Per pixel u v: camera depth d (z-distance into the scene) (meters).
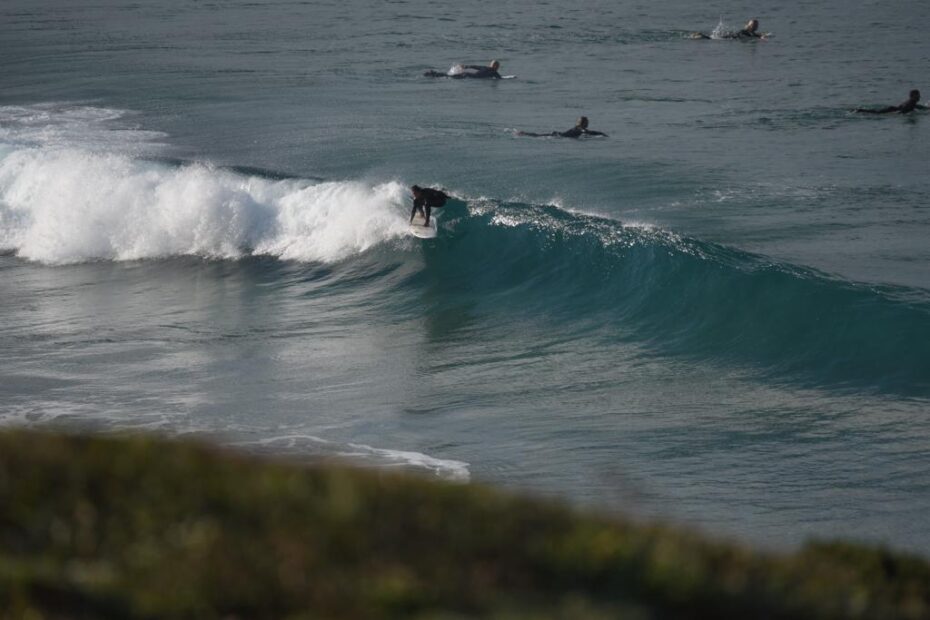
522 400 80.00
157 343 95.00
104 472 27.72
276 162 158.00
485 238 116.50
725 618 23.75
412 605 22.44
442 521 26.31
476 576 23.83
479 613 22.34
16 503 25.92
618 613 22.44
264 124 188.25
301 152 164.75
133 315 105.38
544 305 107.31
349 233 123.25
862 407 77.88
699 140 170.25
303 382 83.94
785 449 69.38
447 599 22.81
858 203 132.50
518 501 28.45
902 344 87.38
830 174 147.25
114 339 96.50
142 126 188.38
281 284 117.00
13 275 122.81
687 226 123.81
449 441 71.06
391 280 116.12
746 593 24.55
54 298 112.69
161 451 29.66
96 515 25.75
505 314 105.94
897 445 69.62
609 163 154.38
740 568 25.80
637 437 71.75
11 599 21.97
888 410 77.12
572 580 24.25
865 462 67.00
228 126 187.00
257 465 29.67
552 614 22.05
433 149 165.25
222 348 93.75
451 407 78.31
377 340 97.19
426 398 80.44
